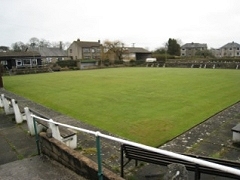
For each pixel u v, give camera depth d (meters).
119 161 3.85
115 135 5.35
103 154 4.15
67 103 9.30
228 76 18.08
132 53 56.44
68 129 4.70
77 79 18.88
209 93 10.55
